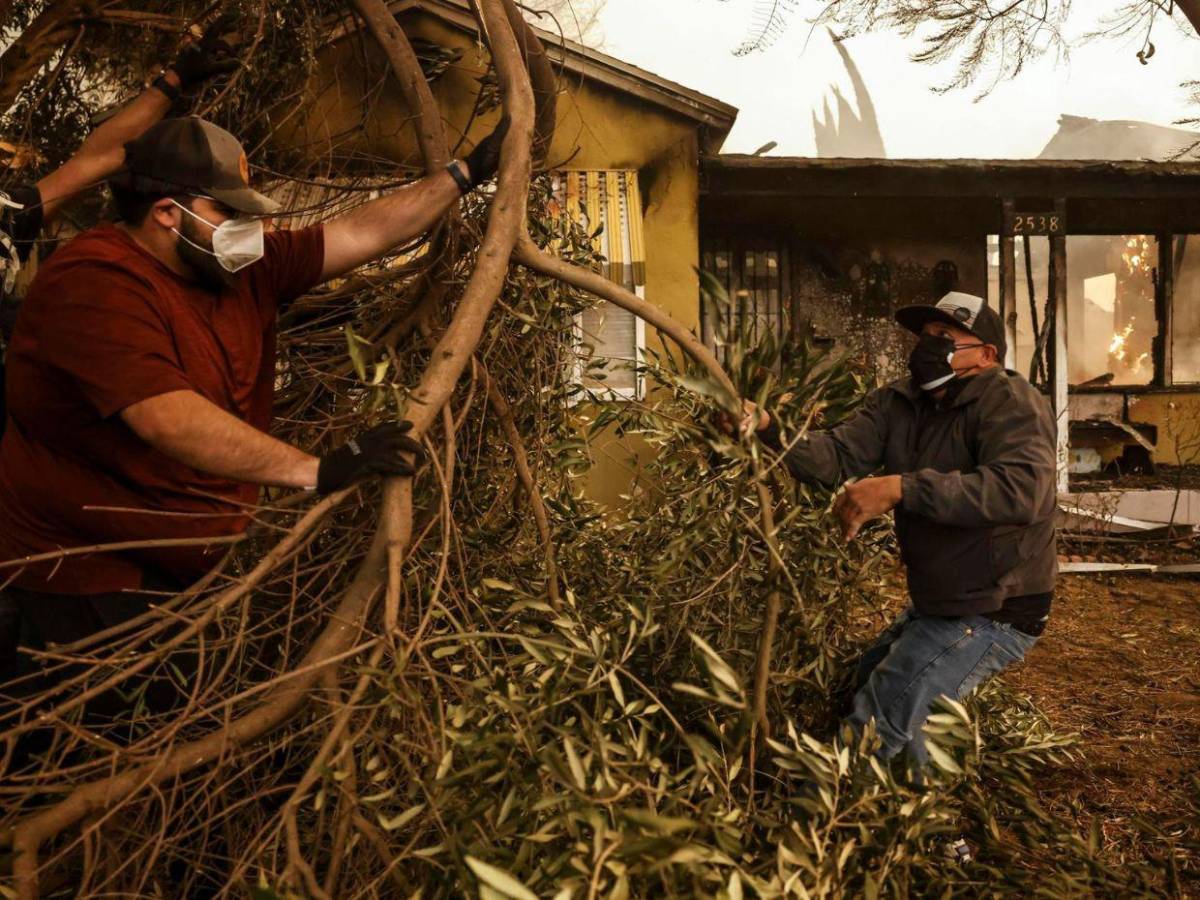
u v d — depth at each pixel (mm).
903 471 2707
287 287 2404
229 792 2088
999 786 2992
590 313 6934
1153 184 8719
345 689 1932
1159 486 9023
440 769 1654
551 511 2953
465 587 2232
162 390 1938
